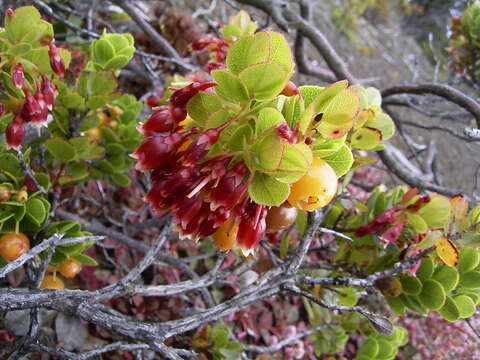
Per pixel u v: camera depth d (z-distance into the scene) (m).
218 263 0.17
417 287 0.18
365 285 0.16
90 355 0.15
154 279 0.30
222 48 0.28
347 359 0.38
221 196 0.10
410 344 0.37
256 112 0.11
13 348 0.17
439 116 0.42
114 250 0.30
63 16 0.35
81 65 0.25
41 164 0.21
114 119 0.25
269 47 0.10
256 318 0.34
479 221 0.17
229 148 0.11
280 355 0.34
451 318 0.18
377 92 0.17
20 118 0.16
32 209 0.17
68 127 0.21
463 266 0.19
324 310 0.29
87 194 0.31
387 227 0.18
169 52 0.32
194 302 0.30
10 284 0.24
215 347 0.24
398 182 0.61
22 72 0.15
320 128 0.11
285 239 0.20
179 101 0.11
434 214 0.18
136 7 0.35
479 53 0.38
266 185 0.11
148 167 0.11
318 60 0.77
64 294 0.14
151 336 0.13
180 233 0.12
